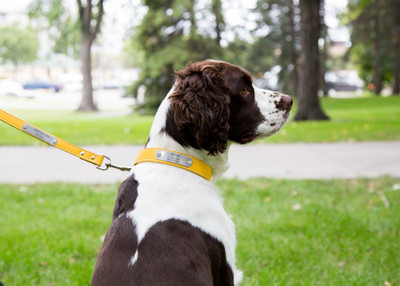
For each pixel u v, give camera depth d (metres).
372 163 7.89
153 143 2.11
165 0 21.81
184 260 1.81
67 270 3.84
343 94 44.25
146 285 1.76
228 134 2.29
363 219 4.88
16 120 2.29
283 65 36.19
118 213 1.99
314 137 10.96
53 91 48.00
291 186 6.34
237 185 6.46
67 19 27.66
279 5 35.88
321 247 4.23
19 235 4.54
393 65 35.81
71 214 5.25
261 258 4.04
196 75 2.09
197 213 1.95
